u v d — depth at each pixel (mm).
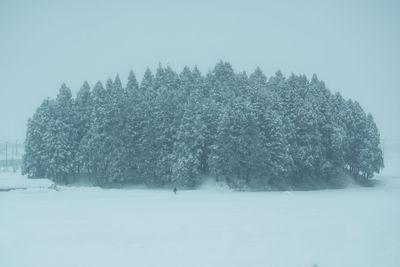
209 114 76750
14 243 25453
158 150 77875
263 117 76250
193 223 32531
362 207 43656
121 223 32969
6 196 62688
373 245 23969
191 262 20562
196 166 74938
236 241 25328
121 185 80375
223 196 60719
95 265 20266
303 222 32594
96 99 85188
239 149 72188
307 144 79312
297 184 80875
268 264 20078
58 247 24281
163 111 78250
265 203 49000
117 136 77438
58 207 45500
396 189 80438
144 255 22094
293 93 82750
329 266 19750
